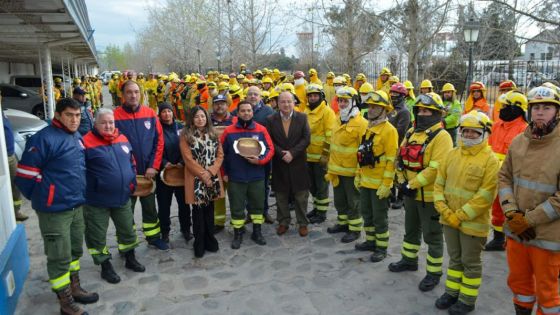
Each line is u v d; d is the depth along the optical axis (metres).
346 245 5.85
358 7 11.67
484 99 8.48
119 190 4.70
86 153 4.53
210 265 5.32
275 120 6.03
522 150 3.44
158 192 5.83
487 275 4.89
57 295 4.23
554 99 3.21
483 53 17.25
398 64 14.98
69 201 4.07
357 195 5.86
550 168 3.26
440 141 4.37
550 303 3.41
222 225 6.46
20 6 8.52
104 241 4.81
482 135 3.81
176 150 5.74
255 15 20.89
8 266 4.28
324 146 6.41
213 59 29.78
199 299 4.52
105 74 74.19
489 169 3.77
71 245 4.35
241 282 4.88
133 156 5.23
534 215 3.26
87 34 14.66
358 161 5.22
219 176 5.56
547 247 3.29
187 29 29.55
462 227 3.93
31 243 6.01
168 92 18.52
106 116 4.53
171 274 5.09
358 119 5.56
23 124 9.27
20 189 3.97
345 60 15.54
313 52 23.78
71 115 4.05
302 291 4.64
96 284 4.86
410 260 4.98
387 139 5.03
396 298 4.45
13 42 14.48
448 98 8.03
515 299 3.71
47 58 14.98
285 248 5.80
